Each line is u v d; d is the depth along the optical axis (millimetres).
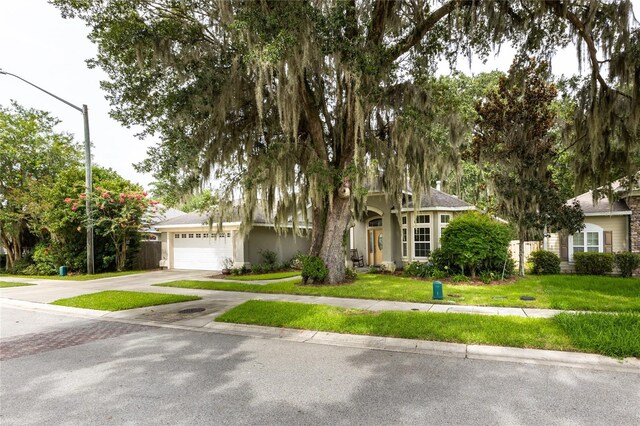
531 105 11656
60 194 17578
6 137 19766
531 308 7480
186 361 4875
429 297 8812
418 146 10844
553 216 11773
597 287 9805
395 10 9406
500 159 12055
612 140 10234
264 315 7180
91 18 9125
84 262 17906
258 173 10320
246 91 10477
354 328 6074
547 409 3344
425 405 3463
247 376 4285
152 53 9336
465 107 15398
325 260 11516
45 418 3295
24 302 10016
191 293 10797
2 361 4977
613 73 8609
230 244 18219
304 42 8008
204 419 3240
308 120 10984
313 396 3701
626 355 4605
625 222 13648
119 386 4023
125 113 10828
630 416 3197
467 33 9422
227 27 8023
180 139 9500
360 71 8547
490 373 4273
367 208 16266
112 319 7766
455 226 12062
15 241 21203
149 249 21219
